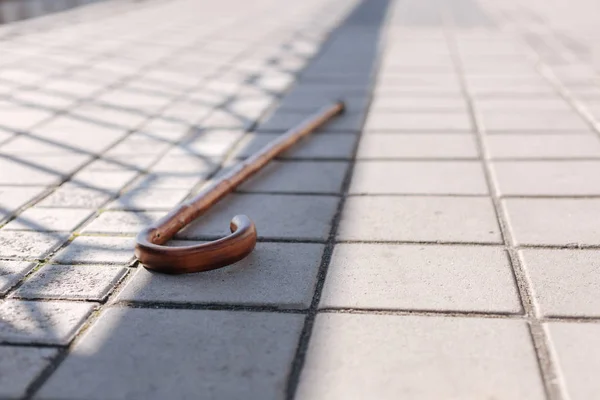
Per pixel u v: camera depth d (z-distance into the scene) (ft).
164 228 3.10
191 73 7.13
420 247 3.09
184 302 2.66
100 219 3.49
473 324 2.47
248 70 7.27
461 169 4.11
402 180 3.95
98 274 2.90
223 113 5.54
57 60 7.82
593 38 8.94
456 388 2.15
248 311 2.59
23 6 13.82
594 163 4.15
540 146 4.51
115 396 2.14
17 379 2.22
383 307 2.59
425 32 9.75
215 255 2.86
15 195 3.82
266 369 2.25
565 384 2.15
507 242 3.13
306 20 11.33
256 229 3.29
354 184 3.90
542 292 2.68
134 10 12.85
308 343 2.39
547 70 6.92
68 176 4.13
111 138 4.89
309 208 3.56
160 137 4.91
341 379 2.20
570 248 3.05
